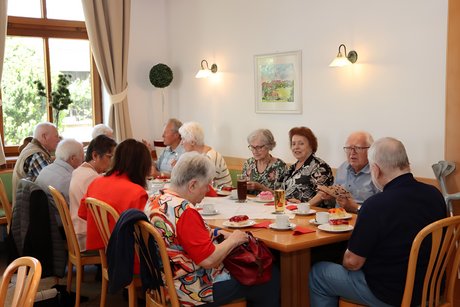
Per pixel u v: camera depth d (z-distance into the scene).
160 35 6.54
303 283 2.77
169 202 2.34
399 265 2.22
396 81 4.16
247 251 2.41
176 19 6.37
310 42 4.82
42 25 5.79
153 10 6.45
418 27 3.98
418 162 4.07
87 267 4.41
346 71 4.54
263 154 3.96
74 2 6.02
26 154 4.35
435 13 3.87
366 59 4.36
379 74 4.28
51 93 5.75
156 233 2.22
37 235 3.38
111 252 2.34
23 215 3.44
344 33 4.52
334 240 2.56
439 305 2.34
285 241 2.48
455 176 3.63
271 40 5.21
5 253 4.77
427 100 3.96
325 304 2.50
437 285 2.28
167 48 6.57
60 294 3.45
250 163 4.12
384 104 4.27
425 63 3.96
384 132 4.29
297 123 5.04
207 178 2.40
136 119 6.41
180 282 2.34
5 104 5.65
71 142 3.77
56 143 4.52
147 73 6.45
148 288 2.46
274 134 5.30
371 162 2.34
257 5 5.33
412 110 4.07
